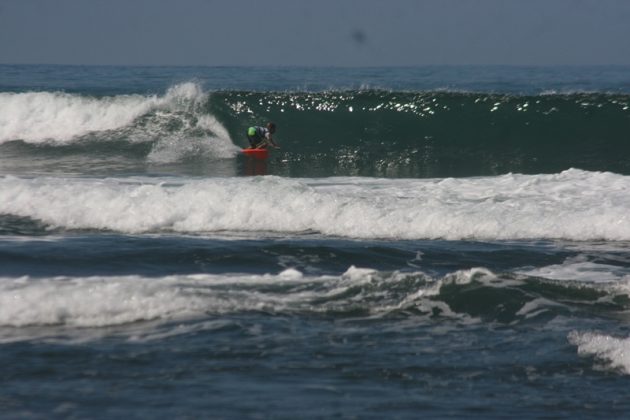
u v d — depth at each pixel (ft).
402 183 240.12
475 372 104.94
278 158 295.69
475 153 302.66
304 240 173.27
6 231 179.42
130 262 154.10
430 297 131.23
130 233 181.88
